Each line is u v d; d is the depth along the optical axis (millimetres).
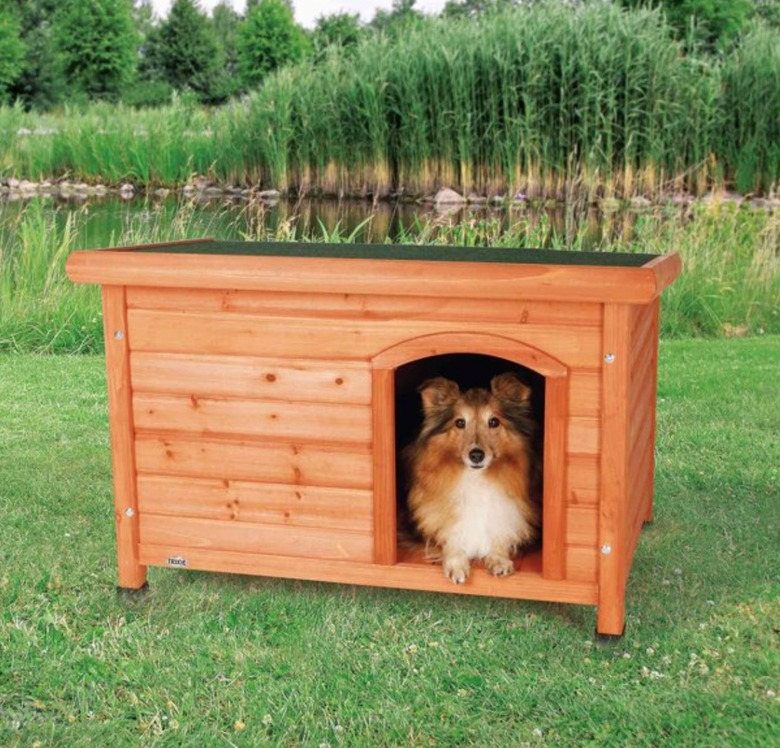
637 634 3250
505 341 3082
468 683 2959
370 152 16172
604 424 3049
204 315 3340
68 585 3660
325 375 3279
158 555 3527
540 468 3432
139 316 3395
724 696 2838
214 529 3480
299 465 3367
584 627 3344
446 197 14906
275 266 3174
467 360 4109
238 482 3432
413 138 15406
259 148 17391
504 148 14805
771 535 4109
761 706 2775
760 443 5223
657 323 4152
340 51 17406
